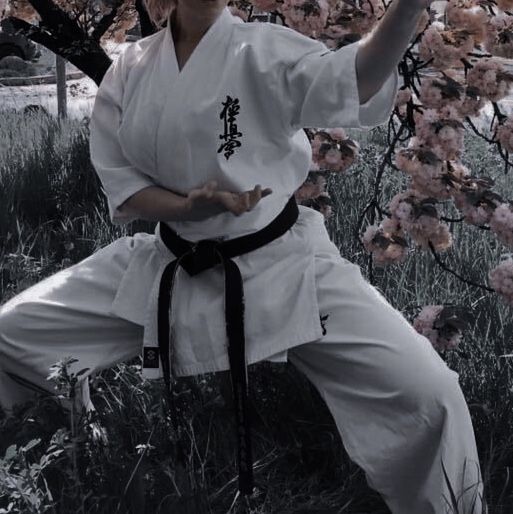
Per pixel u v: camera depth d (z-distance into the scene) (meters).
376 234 4.37
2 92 19.50
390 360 3.23
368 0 4.42
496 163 8.45
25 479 3.12
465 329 4.05
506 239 4.16
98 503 3.35
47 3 7.71
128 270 3.59
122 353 3.70
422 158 4.11
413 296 5.09
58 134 9.65
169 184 3.36
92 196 7.57
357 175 7.46
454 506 3.12
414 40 4.20
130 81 3.37
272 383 4.06
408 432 3.25
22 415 3.77
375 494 3.61
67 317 3.65
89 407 4.00
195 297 3.43
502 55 4.15
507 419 3.88
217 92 3.21
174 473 3.50
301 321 3.31
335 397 3.38
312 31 4.36
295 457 3.85
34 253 6.04
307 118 3.20
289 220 3.40
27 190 7.39
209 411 3.99
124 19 9.11
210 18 3.25
